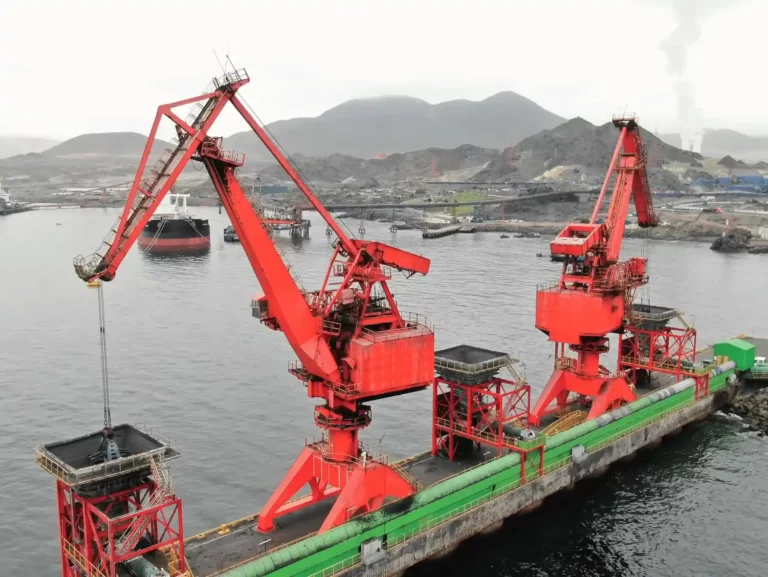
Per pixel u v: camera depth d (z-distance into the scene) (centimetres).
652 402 6875
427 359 4659
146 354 9831
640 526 5412
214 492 5766
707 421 7781
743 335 10362
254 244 4150
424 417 7569
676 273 18012
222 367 9231
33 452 6500
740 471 6456
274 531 4462
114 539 3712
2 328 11400
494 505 5216
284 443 6775
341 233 4559
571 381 6606
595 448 6156
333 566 4178
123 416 7438
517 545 5094
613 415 6366
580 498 5872
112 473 3466
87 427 7112
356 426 4531
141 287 15438
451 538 4916
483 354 5738
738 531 5334
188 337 10800
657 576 4738
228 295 14438
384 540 4469
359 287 4859
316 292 4706
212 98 4041
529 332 10931
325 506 4822
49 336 10869
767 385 8606
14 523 5272
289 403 7894
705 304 13738
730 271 18425
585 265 6606
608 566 4841
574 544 5122
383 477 4469
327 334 4444
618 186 6906
